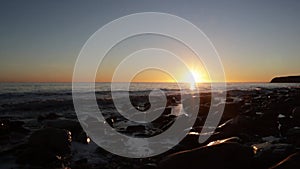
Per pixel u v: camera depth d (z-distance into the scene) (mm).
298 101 19344
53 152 8266
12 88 46438
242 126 10977
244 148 6137
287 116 14234
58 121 12164
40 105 21375
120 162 8109
